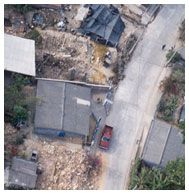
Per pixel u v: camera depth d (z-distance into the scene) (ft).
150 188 152.87
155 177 154.81
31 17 170.09
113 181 156.25
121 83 177.17
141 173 157.38
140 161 160.76
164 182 150.51
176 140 165.89
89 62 171.73
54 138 153.07
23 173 135.33
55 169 147.64
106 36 176.96
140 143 167.53
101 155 159.22
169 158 161.48
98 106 167.12
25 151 145.59
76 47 171.63
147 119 174.40
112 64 176.35
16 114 142.72
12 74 152.56
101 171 156.35
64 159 150.71
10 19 164.55
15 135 146.10
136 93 177.99
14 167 135.33
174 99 179.22
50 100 152.05
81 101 157.38
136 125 171.12
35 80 156.87
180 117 179.01
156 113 177.17
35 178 136.36
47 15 173.78
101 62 174.40
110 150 161.79
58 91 155.02
